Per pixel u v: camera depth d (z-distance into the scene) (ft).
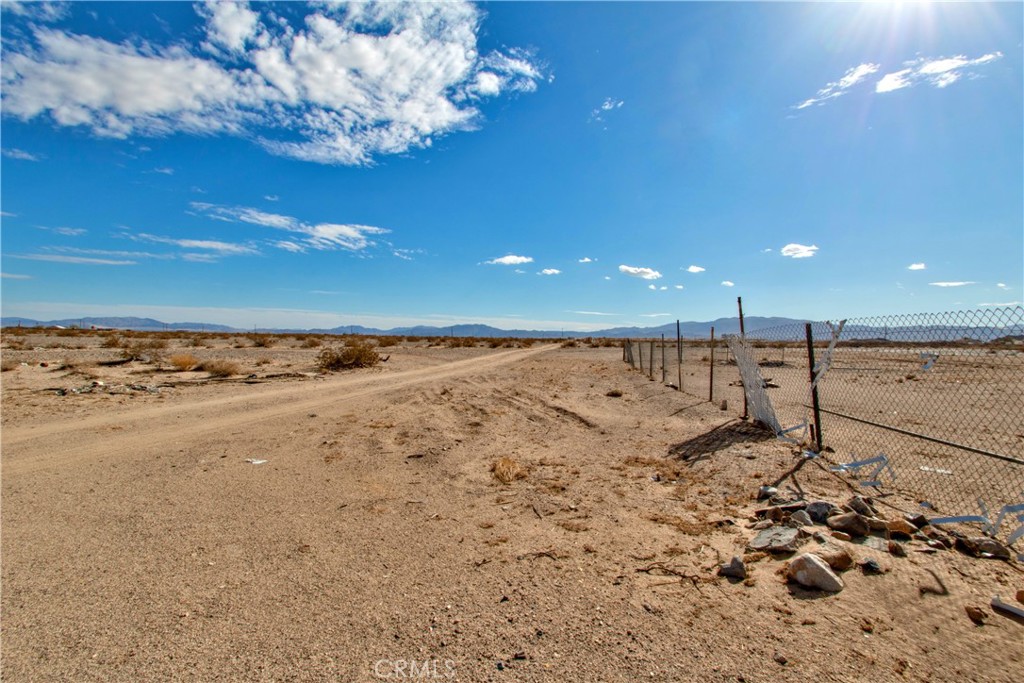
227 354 90.79
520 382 54.70
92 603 10.40
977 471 18.85
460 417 33.40
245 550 12.98
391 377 59.11
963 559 11.32
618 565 11.80
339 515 15.56
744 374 28.86
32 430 28.66
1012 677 7.65
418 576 11.48
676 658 8.32
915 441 23.84
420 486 18.60
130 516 15.48
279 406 37.47
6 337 118.52
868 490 16.62
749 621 9.30
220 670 8.25
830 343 21.40
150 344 104.32
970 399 39.68
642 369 65.41
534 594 10.55
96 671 8.26
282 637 9.16
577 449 24.27
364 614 9.89
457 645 8.84
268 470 20.72
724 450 22.40
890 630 8.88
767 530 13.14
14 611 10.11
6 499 17.08
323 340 174.19
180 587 11.05
